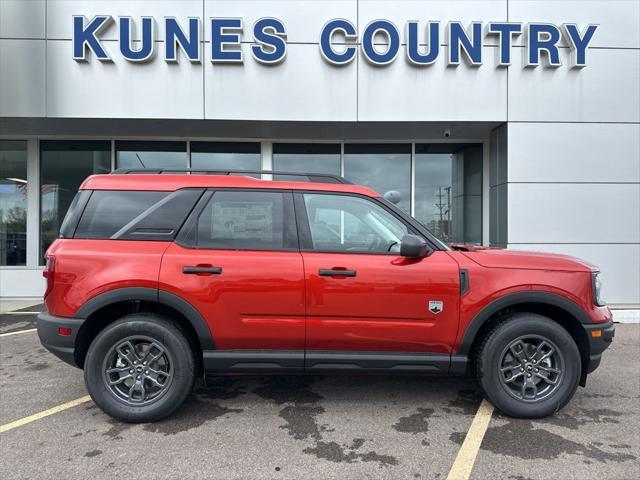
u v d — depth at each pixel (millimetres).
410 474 2744
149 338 3357
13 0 7488
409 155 9414
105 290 3307
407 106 7758
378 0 7688
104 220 3473
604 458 2939
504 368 3457
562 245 7828
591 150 7801
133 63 7574
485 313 3396
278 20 7590
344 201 3613
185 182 3582
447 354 3457
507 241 7809
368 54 7641
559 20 7727
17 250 9375
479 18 7719
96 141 9242
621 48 7758
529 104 7762
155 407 3352
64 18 7520
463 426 3393
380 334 3408
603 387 4250
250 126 8156
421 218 9445
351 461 2891
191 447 3057
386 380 4410
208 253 3398
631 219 7832
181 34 7523
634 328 6809
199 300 3330
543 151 7789
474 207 9492
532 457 2949
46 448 3033
